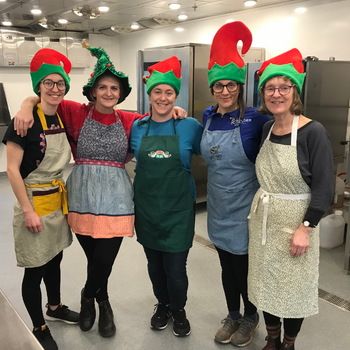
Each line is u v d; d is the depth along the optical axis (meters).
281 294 1.52
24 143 1.57
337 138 3.30
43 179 1.67
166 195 1.74
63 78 1.62
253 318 1.91
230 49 1.58
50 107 1.64
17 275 2.65
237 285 1.85
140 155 1.75
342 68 3.12
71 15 4.72
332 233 3.04
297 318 1.57
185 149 1.74
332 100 3.12
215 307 2.24
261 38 4.26
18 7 4.22
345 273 2.66
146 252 1.93
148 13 4.57
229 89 1.59
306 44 3.84
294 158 1.40
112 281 2.55
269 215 1.49
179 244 1.77
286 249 1.48
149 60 3.87
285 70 1.36
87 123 1.74
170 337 1.97
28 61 5.85
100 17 4.83
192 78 3.54
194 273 2.66
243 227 1.69
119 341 1.94
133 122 1.85
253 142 1.61
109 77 1.67
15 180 1.56
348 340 1.95
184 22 5.22
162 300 2.02
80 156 1.77
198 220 3.80
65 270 2.70
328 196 1.36
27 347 0.81
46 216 1.67
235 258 1.75
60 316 2.06
